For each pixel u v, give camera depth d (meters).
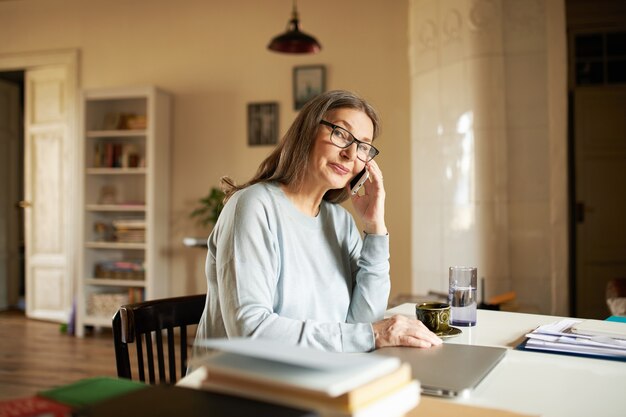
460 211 3.68
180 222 4.99
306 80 4.71
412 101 4.13
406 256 4.46
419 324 1.10
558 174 3.46
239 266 1.13
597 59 5.11
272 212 1.24
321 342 1.03
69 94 5.28
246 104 4.88
